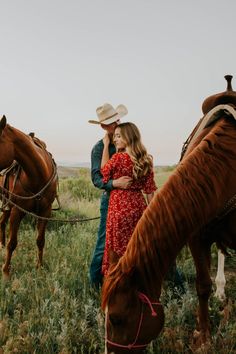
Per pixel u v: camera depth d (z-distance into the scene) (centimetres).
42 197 588
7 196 612
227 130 335
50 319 368
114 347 259
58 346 345
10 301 432
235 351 341
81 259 573
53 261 567
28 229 844
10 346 339
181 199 286
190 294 431
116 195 412
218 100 397
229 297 463
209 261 376
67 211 1049
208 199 296
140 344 262
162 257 273
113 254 290
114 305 257
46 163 614
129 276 262
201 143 324
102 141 471
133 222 410
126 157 406
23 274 514
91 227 809
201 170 302
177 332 366
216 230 349
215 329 384
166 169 1933
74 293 446
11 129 562
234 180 320
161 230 274
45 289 455
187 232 286
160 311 272
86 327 375
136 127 403
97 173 459
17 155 562
